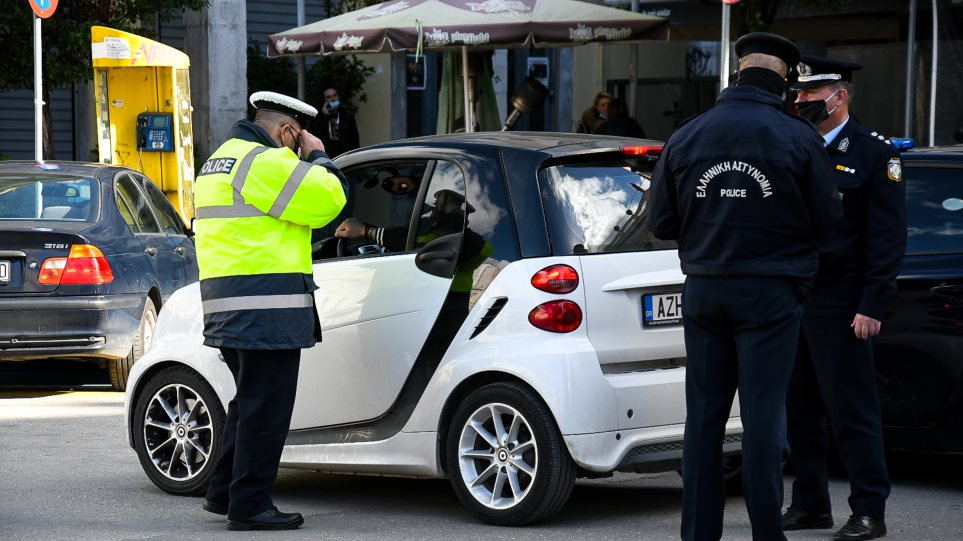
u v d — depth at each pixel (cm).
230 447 914
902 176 830
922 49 2197
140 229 1559
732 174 704
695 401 731
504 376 885
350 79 2848
